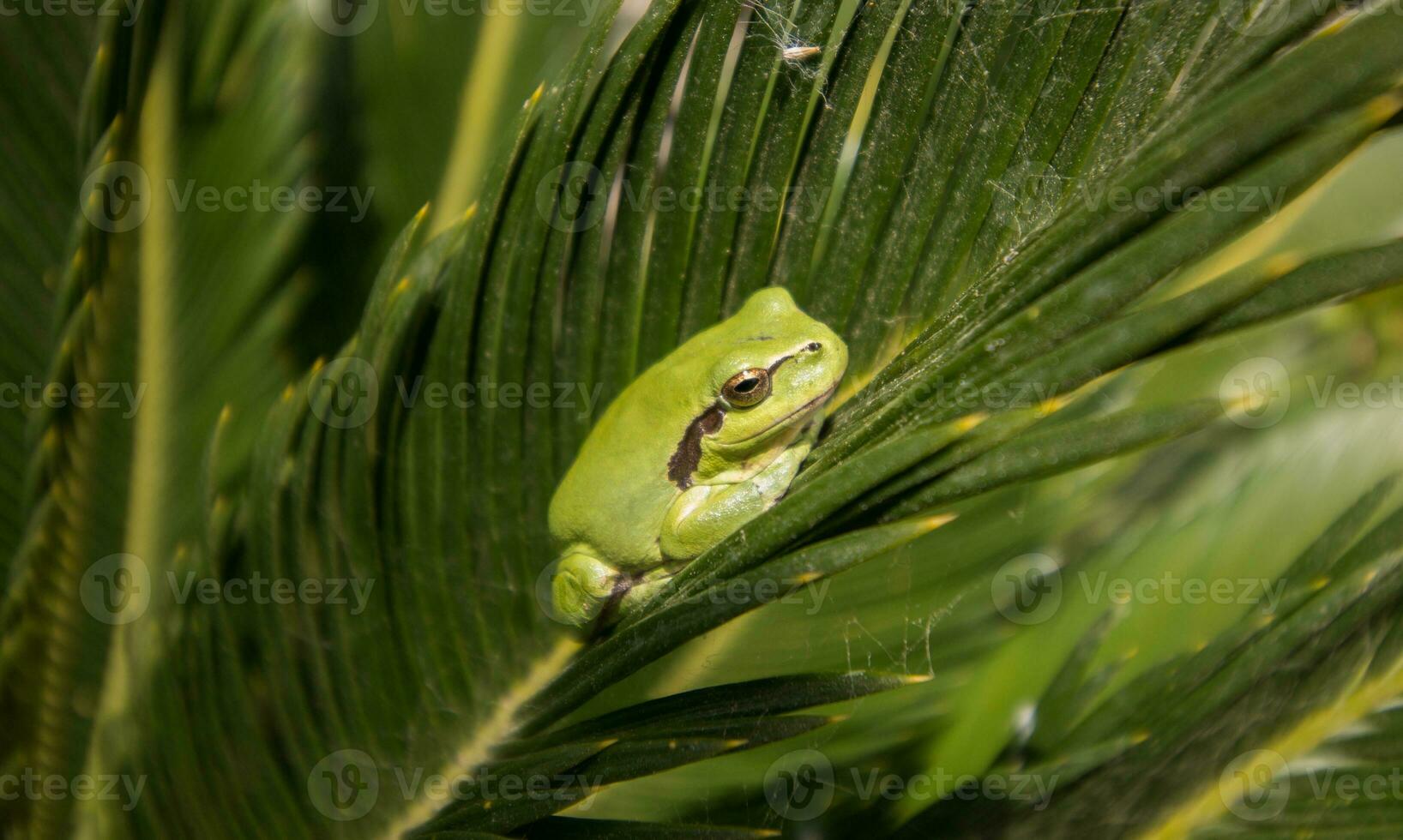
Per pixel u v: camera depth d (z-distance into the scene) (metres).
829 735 0.43
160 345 0.42
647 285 0.40
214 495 0.40
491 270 0.39
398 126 0.45
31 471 0.41
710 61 0.39
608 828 0.38
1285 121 0.34
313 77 0.44
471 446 0.40
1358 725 0.39
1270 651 0.38
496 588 0.40
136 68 0.40
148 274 0.42
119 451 0.42
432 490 0.40
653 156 0.39
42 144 0.42
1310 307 0.35
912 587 0.43
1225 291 0.35
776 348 0.39
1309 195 0.42
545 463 0.40
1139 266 0.35
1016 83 0.37
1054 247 0.36
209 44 0.42
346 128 0.44
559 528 0.40
